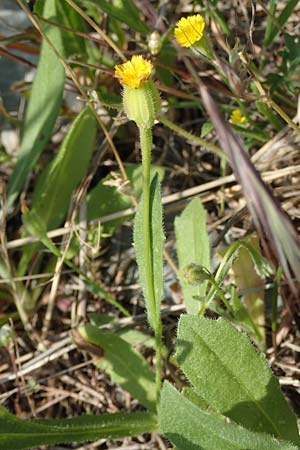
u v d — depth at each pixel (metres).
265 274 0.36
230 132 0.28
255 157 0.42
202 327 0.34
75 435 0.36
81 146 0.43
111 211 0.44
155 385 0.39
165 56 0.45
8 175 0.47
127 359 0.39
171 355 0.40
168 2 0.47
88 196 0.44
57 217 0.44
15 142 0.47
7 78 0.48
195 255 0.39
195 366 0.34
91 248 0.42
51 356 0.42
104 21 0.46
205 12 0.44
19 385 0.42
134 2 0.44
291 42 0.40
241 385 0.34
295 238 0.29
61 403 0.42
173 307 0.42
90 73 0.46
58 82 0.42
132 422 0.37
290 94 0.43
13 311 0.44
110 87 0.46
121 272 0.44
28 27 0.47
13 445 0.35
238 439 0.32
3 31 0.47
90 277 0.44
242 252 0.40
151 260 0.35
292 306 0.41
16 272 0.44
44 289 0.44
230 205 0.44
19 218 0.46
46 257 0.45
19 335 0.43
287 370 0.40
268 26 0.43
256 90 0.42
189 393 0.36
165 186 0.46
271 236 0.29
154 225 0.36
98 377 0.42
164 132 0.46
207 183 0.44
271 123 0.42
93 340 0.39
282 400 0.35
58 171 0.42
